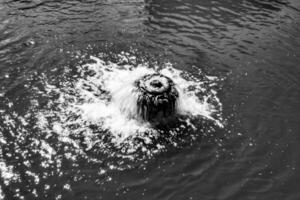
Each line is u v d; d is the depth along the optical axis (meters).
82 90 12.91
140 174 10.02
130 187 9.61
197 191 9.63
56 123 11.45
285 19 19.11
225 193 9.62
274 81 14.04
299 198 9.64
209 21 18.25
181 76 13.95
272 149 11.08
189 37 16.66
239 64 14.95
